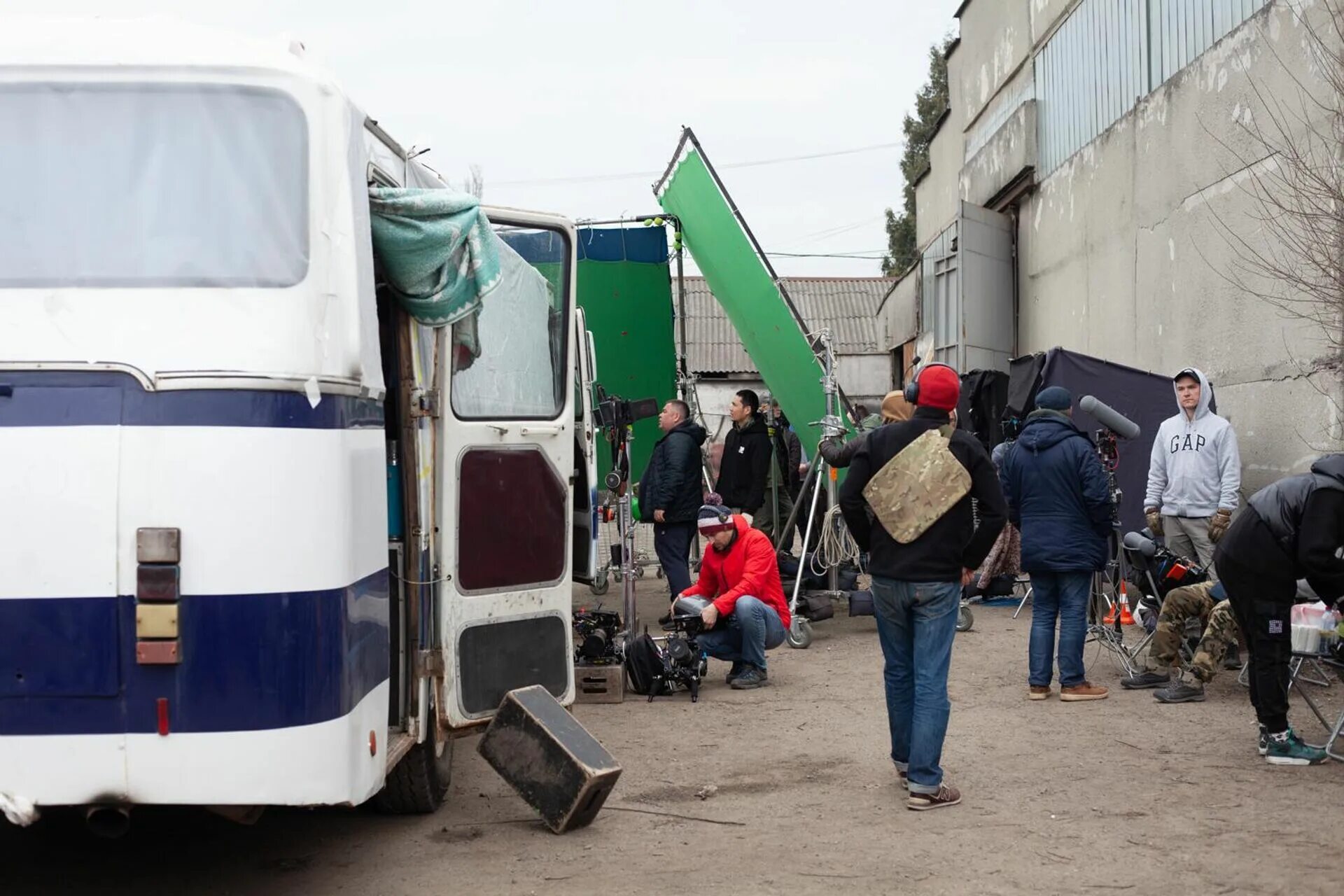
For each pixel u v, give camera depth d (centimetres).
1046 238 1611
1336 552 615
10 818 385
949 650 588
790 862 513
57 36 423
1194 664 784
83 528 386
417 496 531
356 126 446
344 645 408
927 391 597
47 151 417
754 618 872
